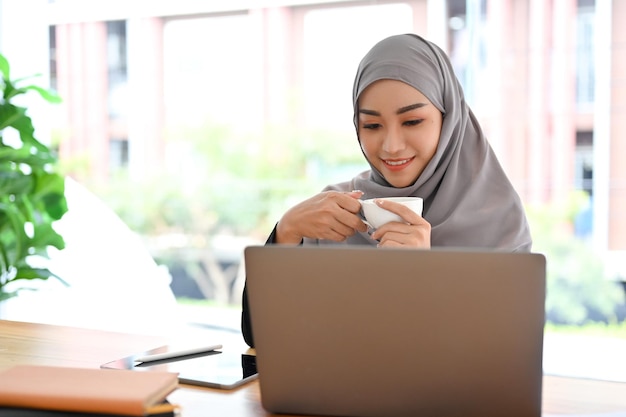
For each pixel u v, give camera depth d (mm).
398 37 1702
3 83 2926
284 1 4691
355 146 4781
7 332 1533
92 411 949
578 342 3900
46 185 2939
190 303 5715
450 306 970
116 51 5098
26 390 979
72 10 5074
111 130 5191
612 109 3887
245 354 1354
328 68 4672
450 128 1697
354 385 1021
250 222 5246
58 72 5141
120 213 5340
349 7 4496
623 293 4066
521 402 979
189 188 5258
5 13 3953
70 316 3100
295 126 4883
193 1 4926
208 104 5055
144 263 3184
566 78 3922
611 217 3986
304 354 1030
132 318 3074
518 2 3939
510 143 4023
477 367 979
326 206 1503
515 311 955
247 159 5070
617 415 1054
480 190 1749
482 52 4020
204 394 1148
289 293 1018
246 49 4883
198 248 5465
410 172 1698
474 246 1729
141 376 1043
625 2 3799
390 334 996
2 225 2863
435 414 1003
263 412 1071
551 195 4031
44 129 4070
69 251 3178
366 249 986
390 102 1624
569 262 4102
